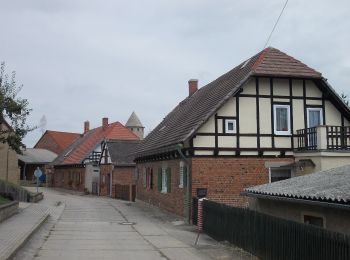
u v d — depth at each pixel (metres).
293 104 21.25
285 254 10.70
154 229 18.16
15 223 17.20
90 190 50.91
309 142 20.11
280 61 21.17
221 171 20.31
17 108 22.27
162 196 25.77
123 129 58.44
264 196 13.49
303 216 12.30
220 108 20.36
